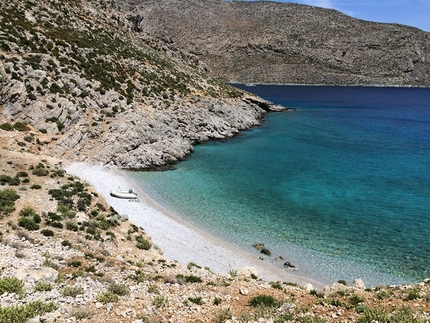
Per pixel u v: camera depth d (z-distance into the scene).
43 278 13.94
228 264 27.59
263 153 63.25
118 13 108.50
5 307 10.68
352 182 48.09
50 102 50.59
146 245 25.27
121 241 24.53
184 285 16.48
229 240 31.89
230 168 53.66
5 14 62.47
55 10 78.50
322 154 63.19
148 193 41.69
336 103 149.25
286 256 29.61
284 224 35.34
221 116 81.56
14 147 40.94
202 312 13.12
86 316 11.55
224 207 38.97
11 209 23.69
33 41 60.16
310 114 113.25
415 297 14.84
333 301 14.35
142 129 56.91
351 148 68.00
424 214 37.75
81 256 18.55
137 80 72.31
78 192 30.56
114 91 61.72
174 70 93.44
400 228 34.66
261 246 30.92
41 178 31.36
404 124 97.00
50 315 10.98
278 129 86.56
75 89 56.28
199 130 71.94
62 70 57.62
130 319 11.73
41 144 45.31
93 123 53.59
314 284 25.62
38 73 52.72
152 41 115.00
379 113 119.31
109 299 13.04
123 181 44.47
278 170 53.19
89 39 76.06
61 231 22.19
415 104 150.12
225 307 13.88
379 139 76.56
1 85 48.00
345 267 28.08
